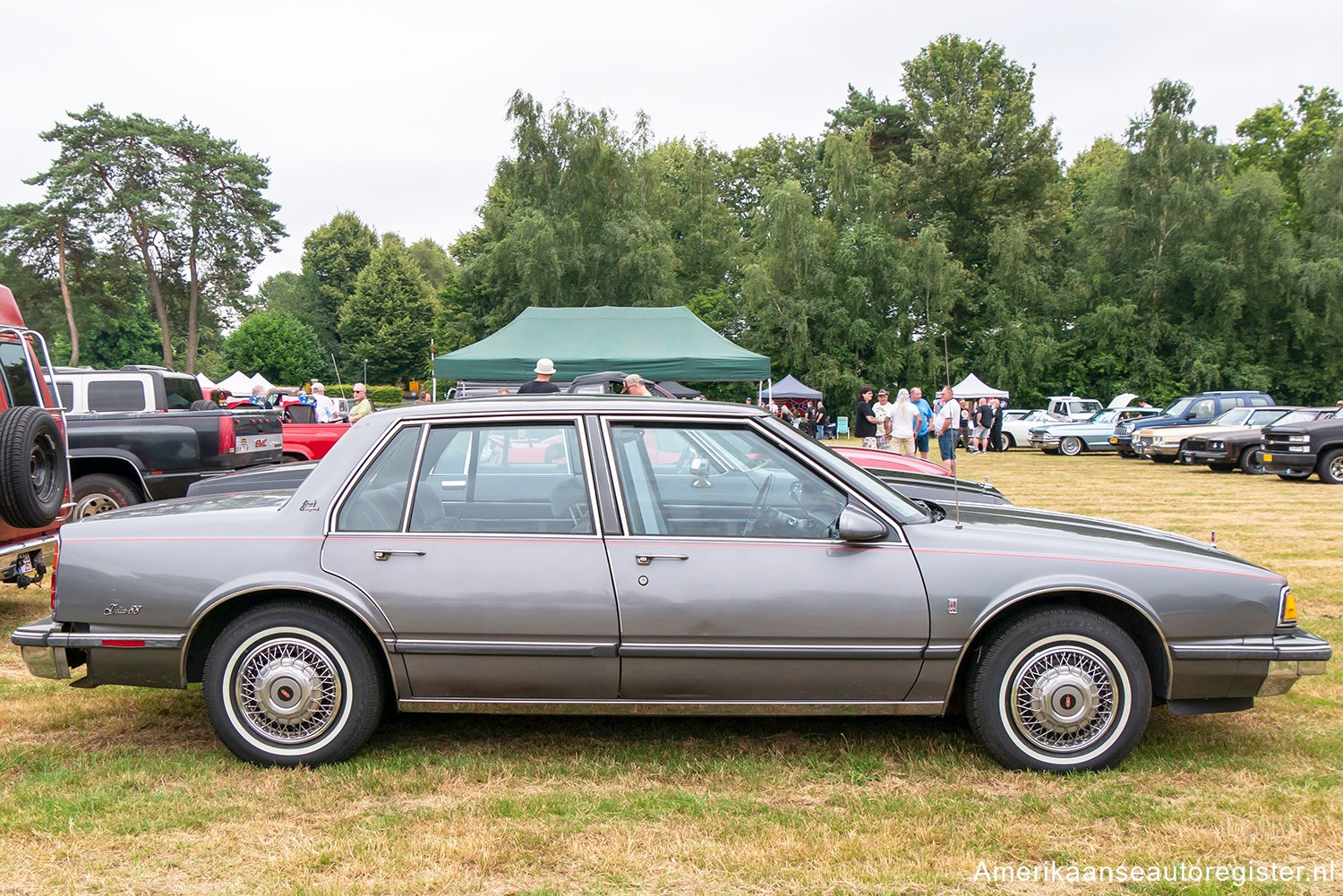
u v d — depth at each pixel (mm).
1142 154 45531
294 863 2920
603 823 3207
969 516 4145
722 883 2820
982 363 45344
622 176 43812
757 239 55406
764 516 3746
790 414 34875
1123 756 3652
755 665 3604
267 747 3693
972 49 51625
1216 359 43188
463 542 3662
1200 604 3631
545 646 3604
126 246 54562
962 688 3814
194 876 2848
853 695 3668
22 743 4008
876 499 3750
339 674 3688
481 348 17562
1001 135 50031
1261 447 19312
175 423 8945
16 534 5980
